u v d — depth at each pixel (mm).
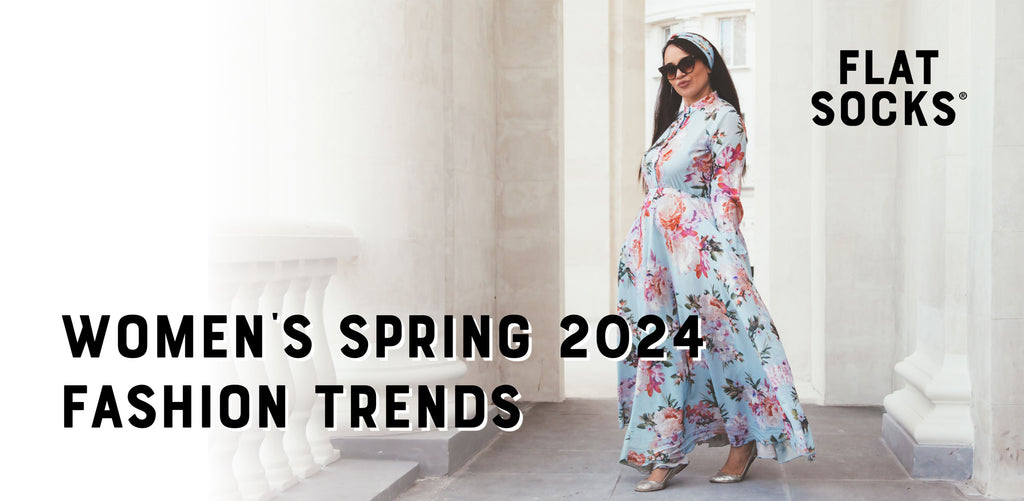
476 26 5477
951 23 3986
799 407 3570
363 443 4051
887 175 5805
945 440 3854
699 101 3746
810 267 6672
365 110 4223
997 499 3551
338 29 4230
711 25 16219
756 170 7066
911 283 5223
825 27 5879
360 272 4184
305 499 3320
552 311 6074
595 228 10289
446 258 4684
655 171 3779
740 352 3660
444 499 3621
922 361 4234
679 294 3701
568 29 10367
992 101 3521
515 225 6082
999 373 3557
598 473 4039
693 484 3799
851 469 4062
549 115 6027
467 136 5270
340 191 4207
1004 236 3533
